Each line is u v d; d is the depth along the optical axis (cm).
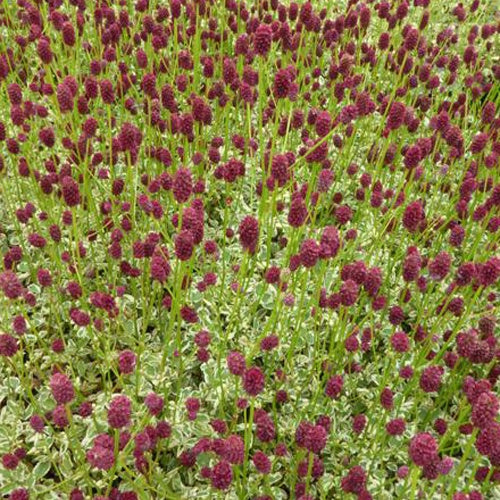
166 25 85
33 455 47
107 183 66
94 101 70
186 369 53
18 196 62
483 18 113
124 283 59
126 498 40
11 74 71
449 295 48
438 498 45
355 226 65
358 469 39
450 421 52
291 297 47
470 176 65
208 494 45
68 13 84
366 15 75
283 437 49
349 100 77
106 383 51
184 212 42
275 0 81
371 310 46
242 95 57
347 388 52
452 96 94
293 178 64
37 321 55
